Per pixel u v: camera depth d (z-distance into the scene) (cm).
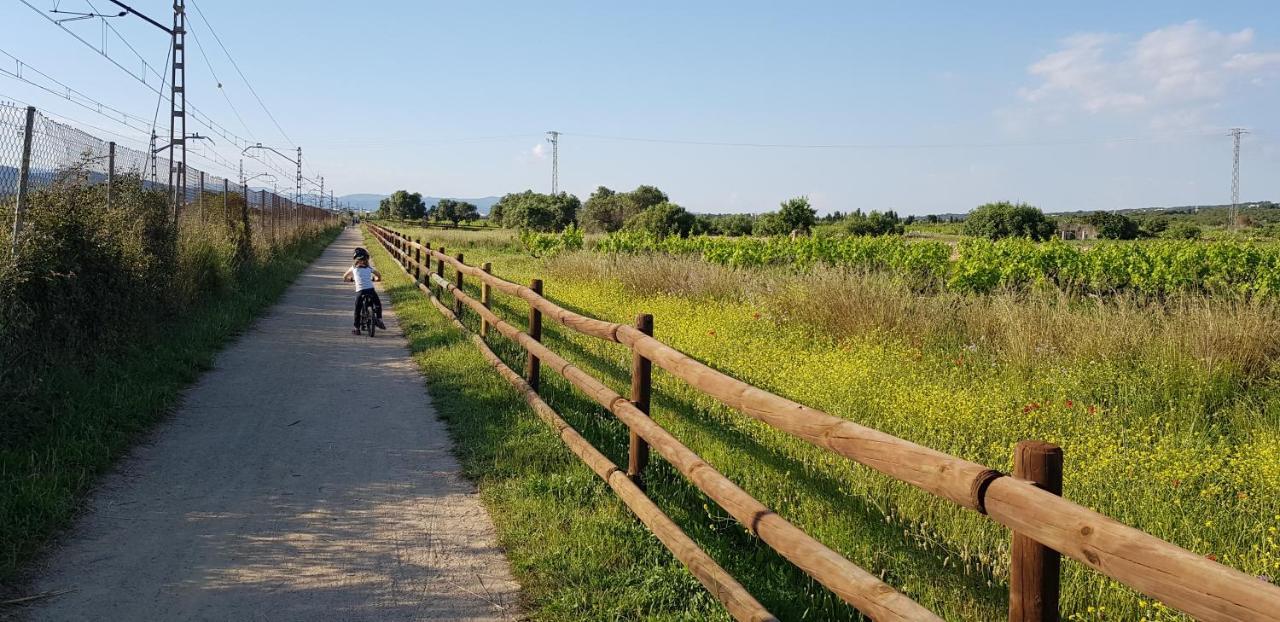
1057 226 6081
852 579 256
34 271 623
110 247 775
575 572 379
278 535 428
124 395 648
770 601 349
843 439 282
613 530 423
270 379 820
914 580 360
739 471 496
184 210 1564
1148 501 431
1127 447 536
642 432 441
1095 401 682
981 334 912
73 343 675
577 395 695
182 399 718
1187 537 398
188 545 411
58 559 388
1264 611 142
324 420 663
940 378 740
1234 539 398
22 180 649
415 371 877
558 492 481
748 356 836
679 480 480
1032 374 755
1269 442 536
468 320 1120
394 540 425
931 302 1027
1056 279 1411
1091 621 325
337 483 512
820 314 1009
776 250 1966
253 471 529
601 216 8975
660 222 6419
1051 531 192
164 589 363
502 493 485
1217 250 1669
